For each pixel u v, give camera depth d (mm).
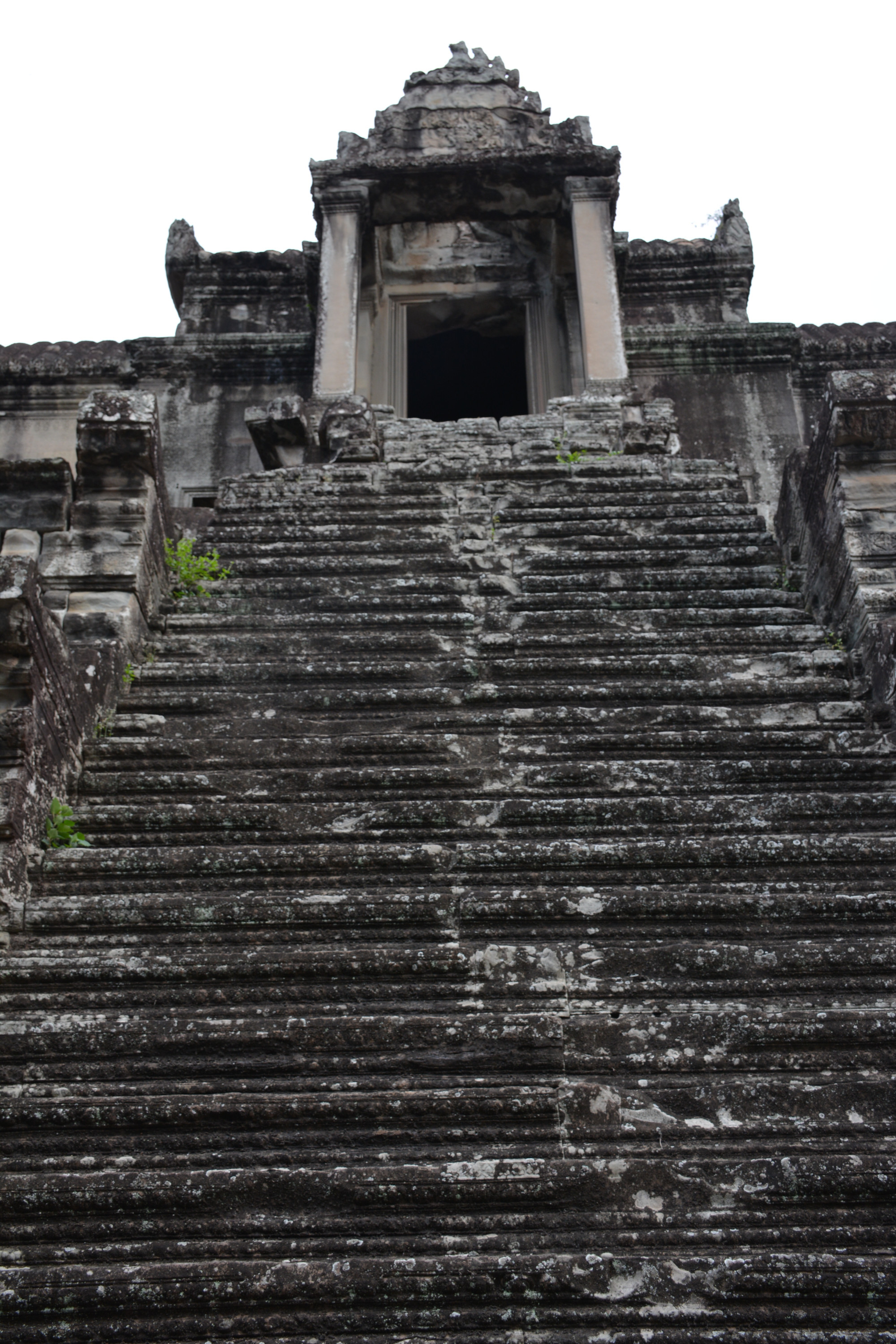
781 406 16312
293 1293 4000
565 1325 3941
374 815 6000
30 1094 4699
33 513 7617
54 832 5855
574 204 14625
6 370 17219
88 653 6863
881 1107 4539
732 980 5078
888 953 5113
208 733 6770
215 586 8219
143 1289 4016
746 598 7988
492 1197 4262
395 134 15094
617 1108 4555
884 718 6664
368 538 8781
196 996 5074
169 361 17188
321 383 13680
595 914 5402
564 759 6516
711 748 6578
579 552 8445
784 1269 4008
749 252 18141
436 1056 4762
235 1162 4430
